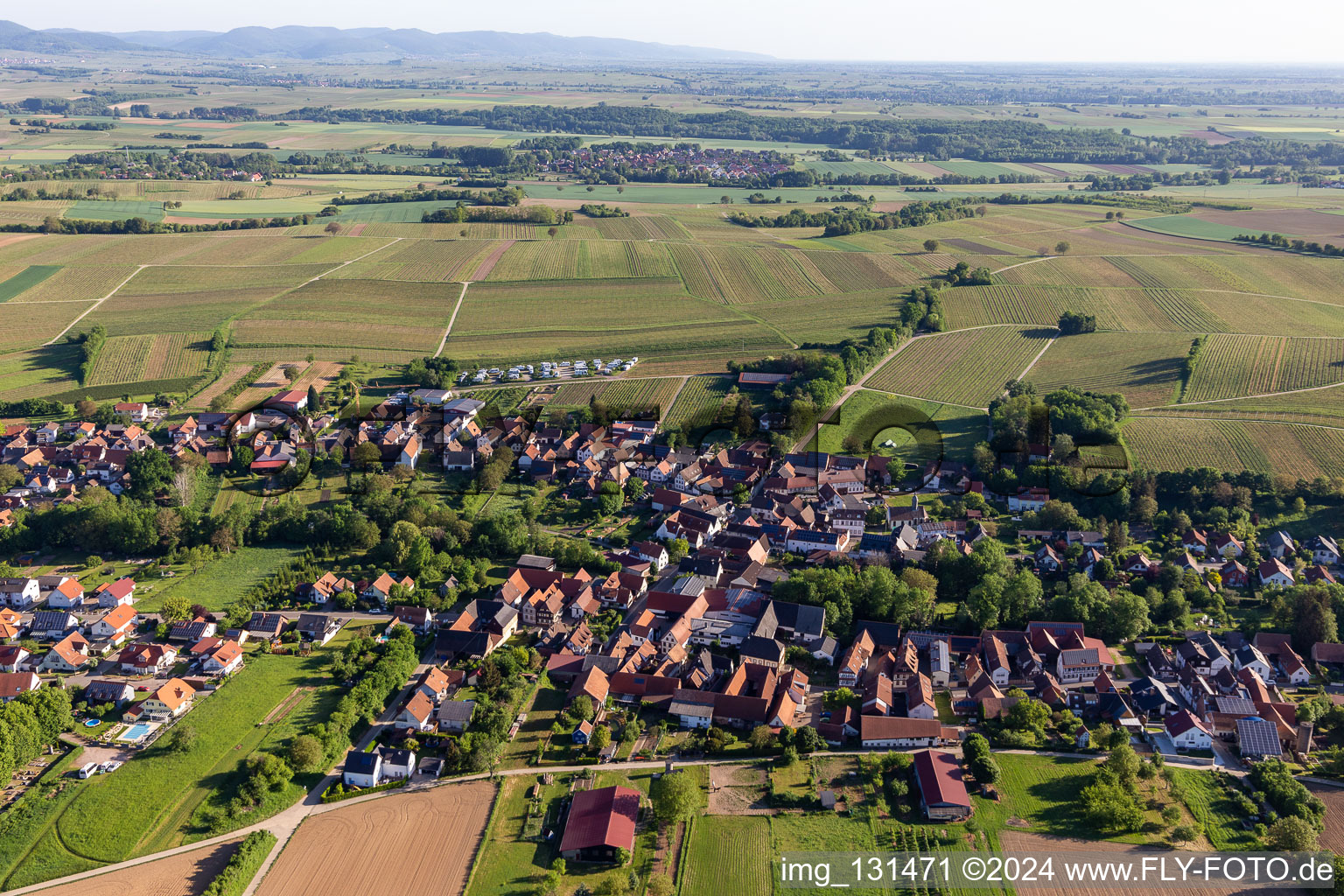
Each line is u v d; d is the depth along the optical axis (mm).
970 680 183375
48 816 148125
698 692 177875
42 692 168000
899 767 160375
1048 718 172000
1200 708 172750
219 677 185125
